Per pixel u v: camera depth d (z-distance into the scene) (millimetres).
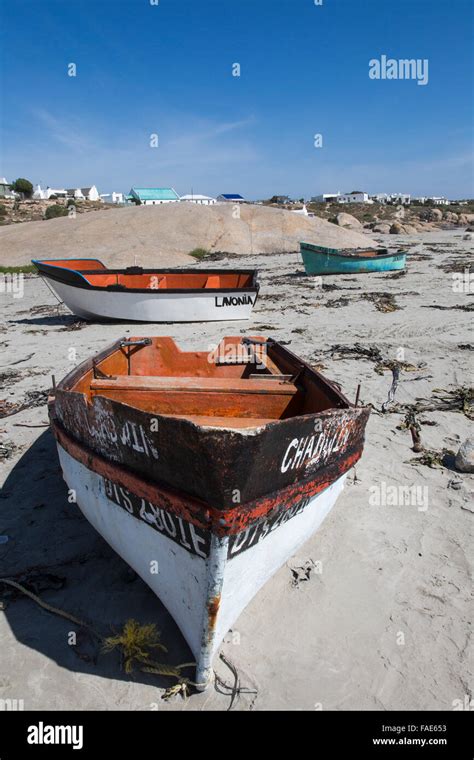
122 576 4086
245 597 3396
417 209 81125
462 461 5441
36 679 3252
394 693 3129
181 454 2805
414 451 5941
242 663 3334
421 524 4648
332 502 4070
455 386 8016
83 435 3768
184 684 3174
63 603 3830
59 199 77250
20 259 27500
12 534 4645
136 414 2988
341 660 3342
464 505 4898
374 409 7172
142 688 3201
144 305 13125
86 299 13273
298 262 25797
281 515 3234
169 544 3191
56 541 4531
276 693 3143
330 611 3715
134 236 30016
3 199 68562
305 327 12375
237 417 5055
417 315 13102
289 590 3922
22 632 3586
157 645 3371
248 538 3062
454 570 4074
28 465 5895
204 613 3062
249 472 2760
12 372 9578
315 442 3279
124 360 6586
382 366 9016
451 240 35375
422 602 3773
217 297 13055
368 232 45438
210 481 2725
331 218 57906
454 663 3297
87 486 3855
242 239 31297
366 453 5922
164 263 26109
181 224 31266
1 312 16219
